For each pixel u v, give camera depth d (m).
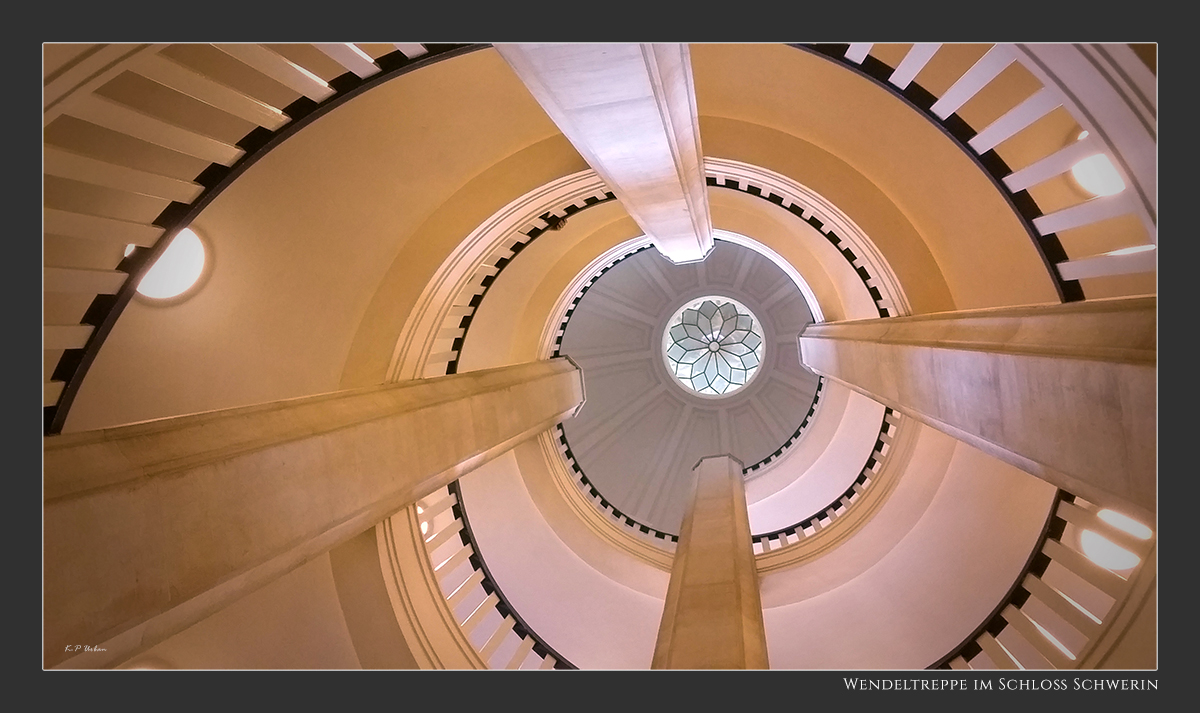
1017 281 6.97
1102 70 3.44
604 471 21.22
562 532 13.55
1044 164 4.43
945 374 5.89
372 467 5.87
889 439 12.28
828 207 8.24
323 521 5.15
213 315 6.22
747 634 4.75
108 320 4.01
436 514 10.51
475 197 7.44
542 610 12.02
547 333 14.07
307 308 6.82
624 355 22.06
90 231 3.71
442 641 7.89
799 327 21.55
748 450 21.42
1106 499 3.88
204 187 4.17
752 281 21.72
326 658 7.16
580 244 13.50
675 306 22.03
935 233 7.76
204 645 6.46
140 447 3.92
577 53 3.41
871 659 9.40
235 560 4.25
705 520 9.08
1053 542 7.65
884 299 8.88
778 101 7.57
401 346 7.39
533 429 10.75
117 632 3.46
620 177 5.56
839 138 7.71
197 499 4.04
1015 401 4.67
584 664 11.56
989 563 8.99
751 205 12.63
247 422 4.84
